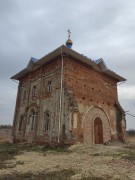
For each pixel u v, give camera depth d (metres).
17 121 23.42
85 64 20.52
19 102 24.33
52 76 19.38
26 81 24.11
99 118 20.39
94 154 12.22
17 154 12.95
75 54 18.66
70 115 16.31
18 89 25.44
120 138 21.92
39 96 20.34
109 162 9.75
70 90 17.62
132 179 6.77
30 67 22.84
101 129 20.22
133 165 9.00
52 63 19.84
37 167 8.72
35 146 17.12
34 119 20.47
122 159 10.47
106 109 21.75
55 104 17.78
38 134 18.78
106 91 22.62
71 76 18.44
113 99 23.48
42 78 20.77
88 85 20.11
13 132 23.30
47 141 17.31
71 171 7.84
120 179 6.75
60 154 12.65
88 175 7.27
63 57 18.59
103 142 19.77
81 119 17.97
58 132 16.30
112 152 12.94
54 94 18.28
